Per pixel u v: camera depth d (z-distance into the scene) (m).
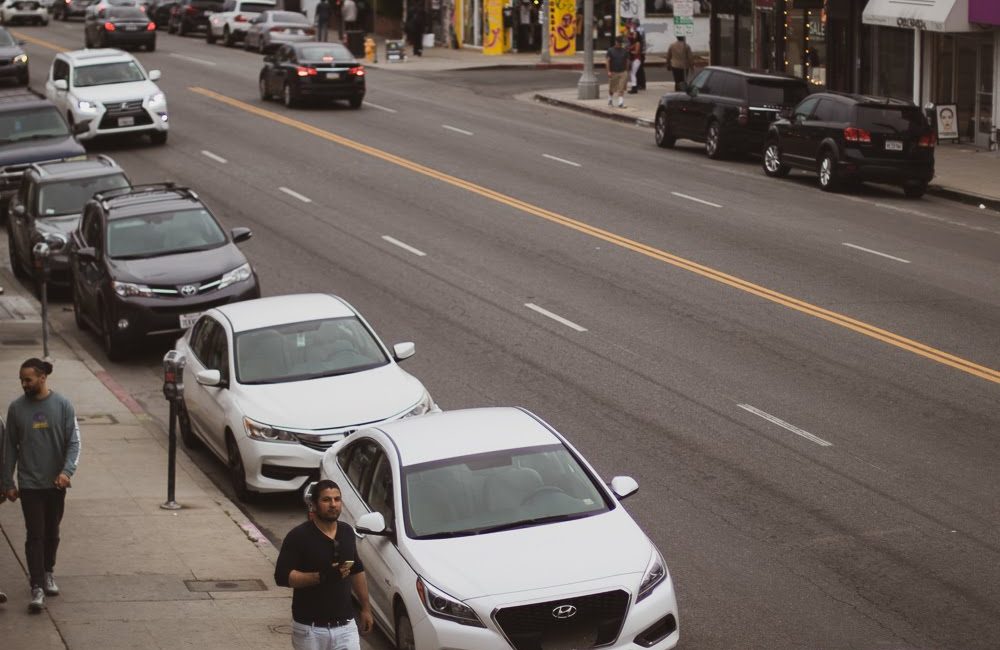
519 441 11.09
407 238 26.38
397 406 14.31
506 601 9.34
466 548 9.96
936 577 11.81
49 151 29.72
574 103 46.38
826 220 27.72
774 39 46.41
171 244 20.53
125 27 60.25
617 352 18.89
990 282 22.44
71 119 36.69
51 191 24.41
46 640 10.35
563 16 62.50
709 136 36.09
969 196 30.00
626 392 17.17
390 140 37.97
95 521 13.32
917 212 28.84
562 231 26.72
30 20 77.12
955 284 22.28
